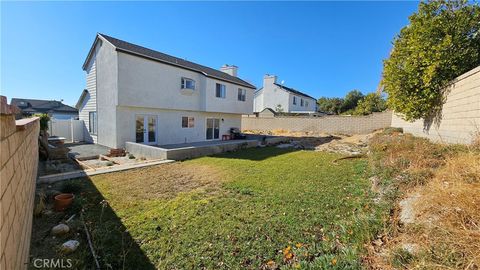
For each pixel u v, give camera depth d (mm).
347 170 7762
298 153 12164
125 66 11734
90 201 4812
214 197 5156
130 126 12617
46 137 10656
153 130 13883
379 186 4844
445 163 4480
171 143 14867
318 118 23344
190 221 3887
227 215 4129
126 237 3357
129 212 4289
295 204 4633
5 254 1412
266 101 34438
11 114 1724
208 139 17906
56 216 4051
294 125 24672
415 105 8609
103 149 12344
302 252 2828
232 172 7652
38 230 3562
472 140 5086
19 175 2189
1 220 1300
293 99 34594
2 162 1352
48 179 6371
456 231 2178
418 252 2199
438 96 7871
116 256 2889
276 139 17312
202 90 15812
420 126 9969
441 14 7895
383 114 20156
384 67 10109
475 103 5445
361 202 4363
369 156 8953
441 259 1992
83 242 3246
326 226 3592
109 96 12414
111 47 11938
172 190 5699
